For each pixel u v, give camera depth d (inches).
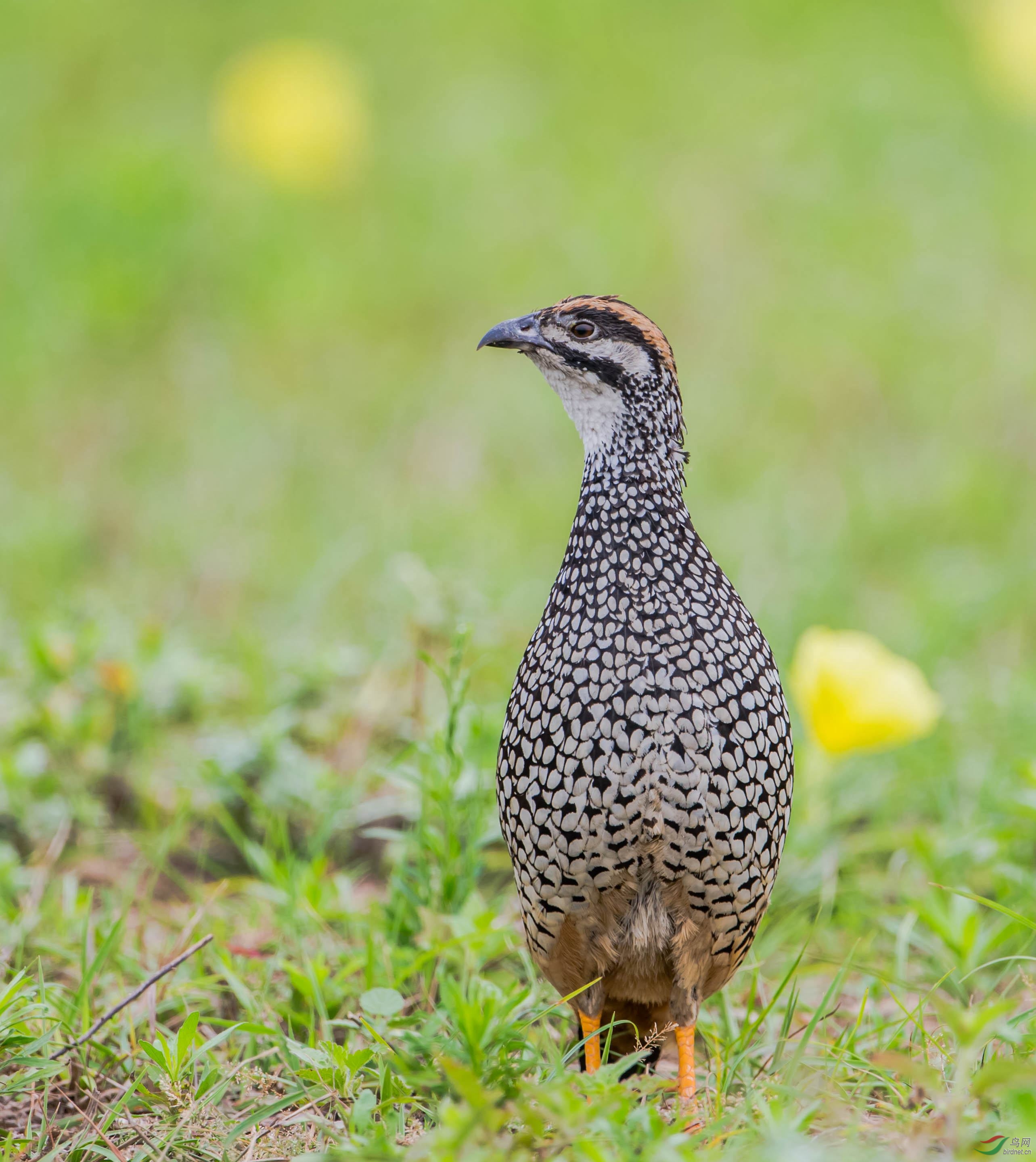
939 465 557.9
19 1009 218.4
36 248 721.6
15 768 316.2
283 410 624.7
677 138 827.4
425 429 601.9
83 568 504.1
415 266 732.0
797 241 731.4
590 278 711.1
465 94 874.1
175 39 928.3
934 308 678.5
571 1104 171.0
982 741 359.6
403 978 235.0
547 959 221.8
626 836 207.5
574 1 944.9
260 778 332.8
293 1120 203.0
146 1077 219.5
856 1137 184.2
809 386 627.8
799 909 290.4
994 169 781.9
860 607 465.1
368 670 390.6
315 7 954.1
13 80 885.8
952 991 255.9
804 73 878.4
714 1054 230.7
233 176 795.4
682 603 213.3
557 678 212.1
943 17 926.4
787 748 219.1
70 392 642.2
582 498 224.7
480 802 273.7
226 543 511.5
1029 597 461.4
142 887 308.2
